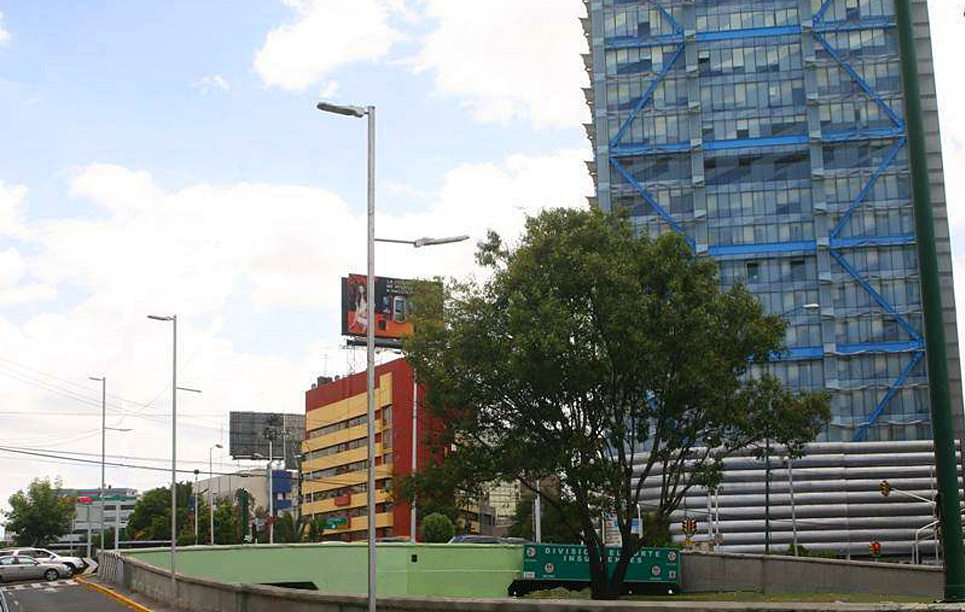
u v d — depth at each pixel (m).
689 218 111.00
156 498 164.75
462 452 41.03
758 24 114.31
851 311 108.38
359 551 58.47
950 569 15.11
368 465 22.95
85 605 37.78
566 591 55.88
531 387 38.81
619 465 40.09
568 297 38.53
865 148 111.00
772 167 111.69
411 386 121.81
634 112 113.38
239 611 27.33
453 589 58.62
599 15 116.12
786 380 108.06
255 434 146.38
